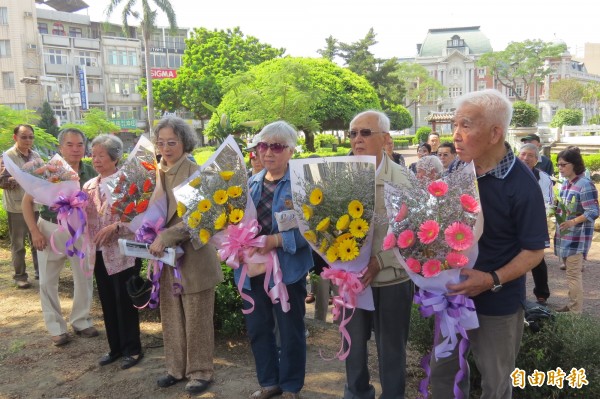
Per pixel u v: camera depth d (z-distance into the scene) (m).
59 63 41.38
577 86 53.19
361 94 25.66
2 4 37.59
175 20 28.44
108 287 3.64
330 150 25.94
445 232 2.13
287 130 3.01
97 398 3.27
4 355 3.93
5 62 38.00
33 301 5.21
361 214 2.56
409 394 3.20
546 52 57.72
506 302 2.31
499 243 2.30
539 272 5.19
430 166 2.42
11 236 5.59
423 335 3.41
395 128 45.31
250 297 3.05
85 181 4.10
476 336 2.42
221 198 2.88
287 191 2.96
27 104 38.59
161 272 3.34
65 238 4.01
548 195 4.91
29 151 5.49
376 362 3.72
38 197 3.59
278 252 2.96
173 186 3.21
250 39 37.53
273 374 3.19
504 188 2.25
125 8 27.77
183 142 3.20
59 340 4.05
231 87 19.88
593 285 5.97
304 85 18.69
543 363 3.02
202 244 3.12
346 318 2.86
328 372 3.58
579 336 3.00
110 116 45.25
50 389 3.40
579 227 4.75
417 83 66.19
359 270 2.68
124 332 3.68
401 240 2.22
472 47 81.88
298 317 3.08
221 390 3.31
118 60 45.34
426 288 2.32
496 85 73.56
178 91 37.94
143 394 3.30
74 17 43.47
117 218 3.52
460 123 2.25
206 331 3.32
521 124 18.73
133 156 3.40
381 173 2.77
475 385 3.15
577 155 4.81
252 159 3.73
